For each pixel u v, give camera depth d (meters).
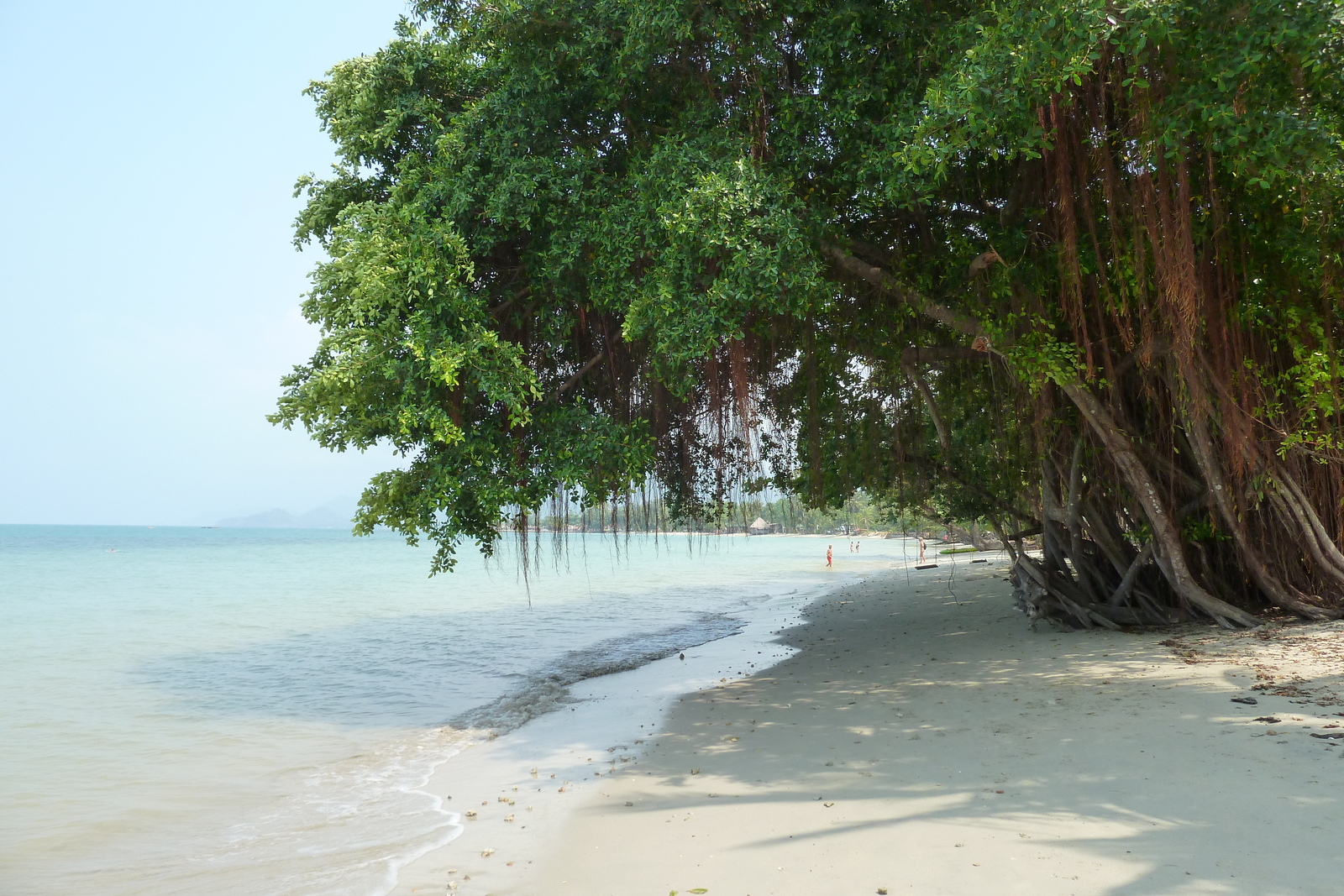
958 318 10.95
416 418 9.34
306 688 13.75
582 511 11.97
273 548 102.62
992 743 6.99
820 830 5.36
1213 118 7.29
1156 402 11.70
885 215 11.62
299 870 5.75
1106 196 9.34
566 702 11.87
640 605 28.78
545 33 10.14
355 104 10.87
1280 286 10.27
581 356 12.29
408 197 10.56
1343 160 8.22
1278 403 10.66
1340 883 3.90
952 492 15.79
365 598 32.66
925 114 8.70
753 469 13.21
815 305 9.70
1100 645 11.51
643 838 5.64
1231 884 3.98
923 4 9.86
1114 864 4.34
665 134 10.43
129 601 31.05
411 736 10.27
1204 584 12.48
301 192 11.60
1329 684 7.51
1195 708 7.28
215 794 7.98
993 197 11.68
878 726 8.18
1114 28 7.41
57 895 5.52
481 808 6.92
